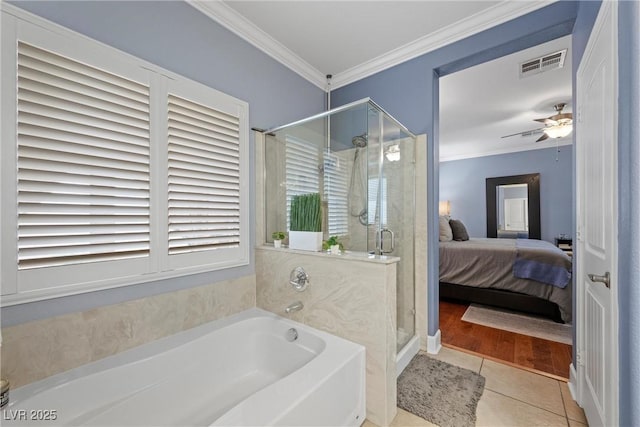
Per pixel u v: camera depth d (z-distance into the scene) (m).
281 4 1.92
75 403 1.19
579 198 1.59
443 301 3.72
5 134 1.13
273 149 2.25
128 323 1.47
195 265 1.77
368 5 1.95
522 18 1.95
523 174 5.69
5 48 1.14
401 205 2.21
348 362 1.40
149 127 1.56
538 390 1.75
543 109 3.77
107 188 1.40
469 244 3.75
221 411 1.51
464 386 1.80
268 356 1.84
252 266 2.14
